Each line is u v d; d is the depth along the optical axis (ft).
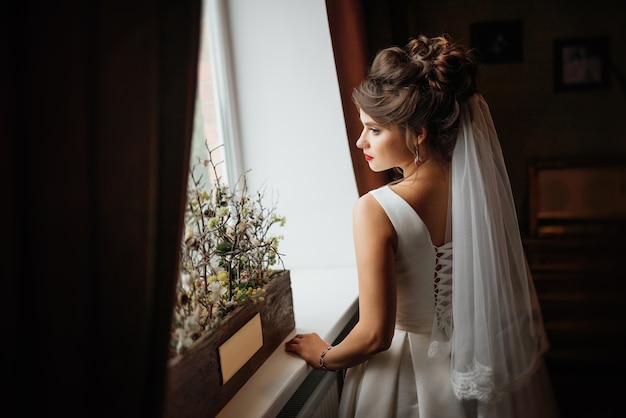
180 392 3.06
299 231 6.74
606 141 8.05
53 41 2.00
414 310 4.17
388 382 4.13
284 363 4.23
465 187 3.93
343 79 5.22
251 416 3.48
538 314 4.52
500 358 4.00
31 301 2.05
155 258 2.34
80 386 2.15
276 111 6.46
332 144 6.42
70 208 2.07
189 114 2.35
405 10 6.16
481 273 3.93
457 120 4.02
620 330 8.63
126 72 2.15
